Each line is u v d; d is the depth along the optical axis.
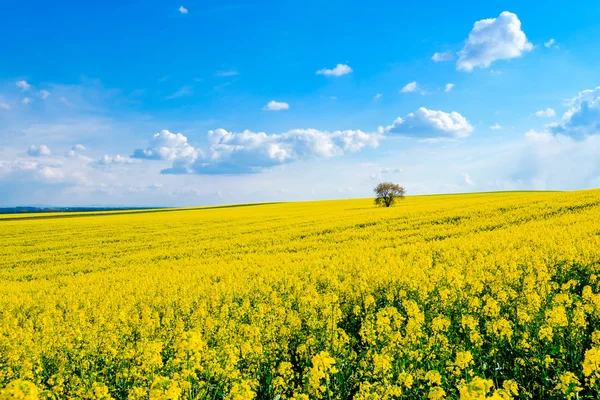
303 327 8.63
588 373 4.97
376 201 69.69
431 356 6.28
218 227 42.41
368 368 6.13
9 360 7.51
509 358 6.59
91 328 8.99
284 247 25.42
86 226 51.44
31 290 18.22
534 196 44.09
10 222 64.38
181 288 14.43
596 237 15.02
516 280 10.78
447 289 9.59
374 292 11.34
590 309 7.21
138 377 6.25
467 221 27.92
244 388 5.14
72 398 5.66
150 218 62.78
